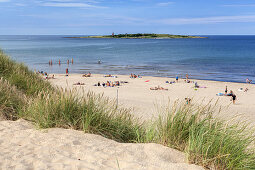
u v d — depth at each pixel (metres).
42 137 3.43
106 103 4.52
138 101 18.48
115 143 3.38
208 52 98.31
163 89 27.39
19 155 2.77
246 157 2.72
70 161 2.64
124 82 31.91
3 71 7.55
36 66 51.97
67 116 4.05
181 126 3.39
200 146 2.82
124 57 75.69
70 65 54.94
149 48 124.69
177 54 88.19
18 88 6.47
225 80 36.47
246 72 45.19
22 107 4.87
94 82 31.61
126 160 2.74
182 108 3.49
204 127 3.19
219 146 2.84
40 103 4.37
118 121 4.30
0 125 3.99
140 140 3.77
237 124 3.10
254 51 103.62
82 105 4.23
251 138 2.98
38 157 2.73
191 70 47.94
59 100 4.20
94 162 2.63
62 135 3.53
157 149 3.11
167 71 46.41
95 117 4.02
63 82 30.53
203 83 32.62
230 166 2.64
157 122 3.77
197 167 2.59
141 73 43.66
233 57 76.44
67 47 128.38
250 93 26.25
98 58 71.69
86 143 3.27
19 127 3.92
